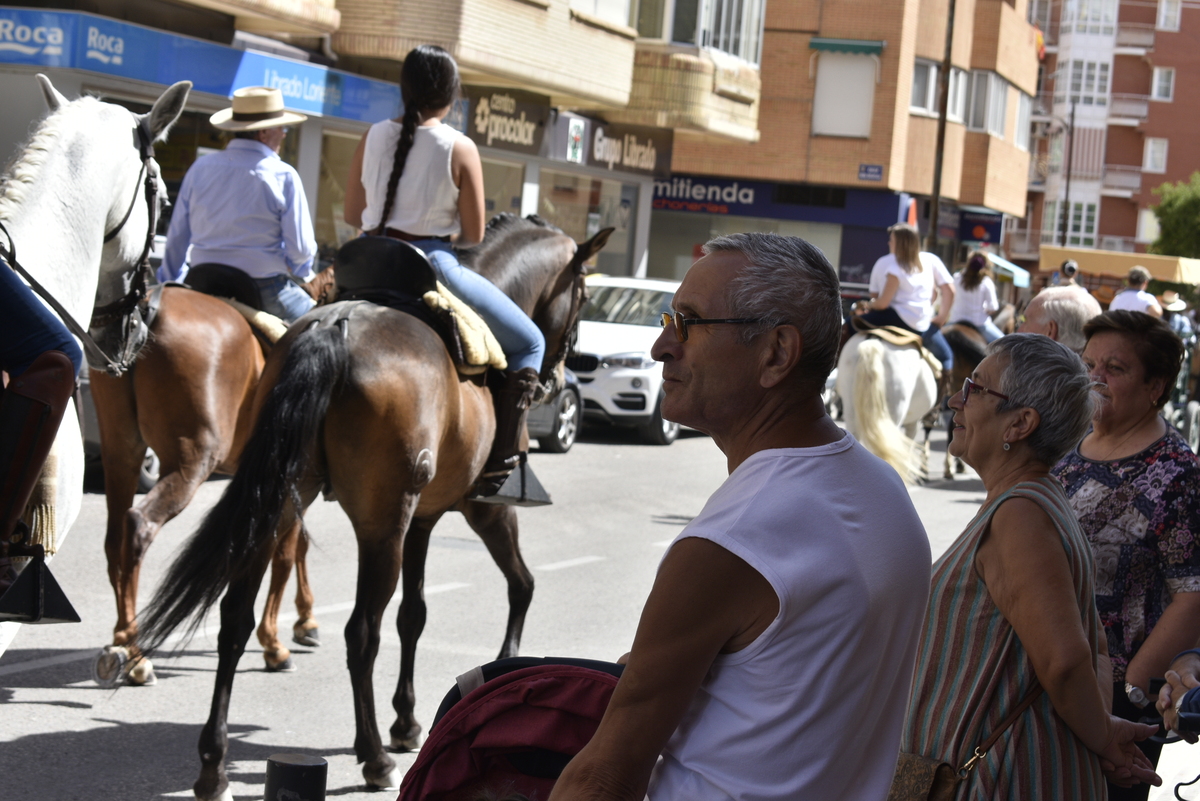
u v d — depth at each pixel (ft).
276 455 14.83
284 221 22.62
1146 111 258.98
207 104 51.13
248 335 21.57
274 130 22.75
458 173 18.83
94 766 17.08
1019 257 266.77
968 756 9.33
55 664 21.42
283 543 21.75
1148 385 12.34
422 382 16.39
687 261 116.06
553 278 20.83
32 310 11.37
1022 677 9.38
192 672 21.70
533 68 65.98
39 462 11.22
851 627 6.83
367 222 19.13
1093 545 12.14
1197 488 11.92
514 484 19.40
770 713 6.77
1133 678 11.48
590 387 57.06
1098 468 12.33
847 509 7.04
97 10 46.06
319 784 9.00
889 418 35.65
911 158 118.42
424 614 18.61
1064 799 9.24
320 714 19.97
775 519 6.86
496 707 7.70
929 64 117.91
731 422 7.40
